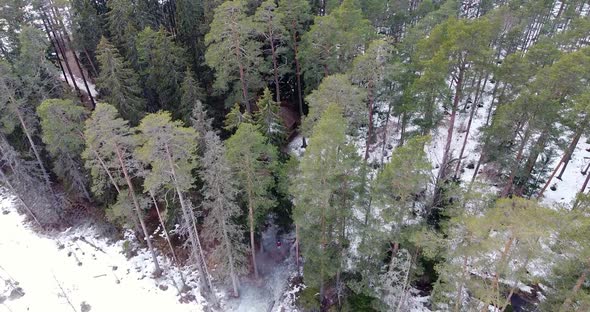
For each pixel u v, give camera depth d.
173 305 29.00
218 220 24.58
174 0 49.75
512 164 28.70
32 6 40.59
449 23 28.12
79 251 33.72
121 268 31.98
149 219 35.25
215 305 28.61
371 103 30.17
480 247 17.38
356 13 32.22
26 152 34.44
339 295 25.98
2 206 38.84
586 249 15.38
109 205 31.12
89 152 24.30
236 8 30.28
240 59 32.56
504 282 25.34
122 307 29.16
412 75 30.16
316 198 20.41
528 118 26.00
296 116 43.06
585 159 37.88
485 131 28.97
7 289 31.03
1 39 36.12
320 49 32.59
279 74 38.66
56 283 31.20
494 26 37.94
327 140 18.61
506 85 30.64
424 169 18.64
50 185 36.22
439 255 22.77
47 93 33.28
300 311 27.61
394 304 24.45
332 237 23.44
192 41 40.84
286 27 35.69
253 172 23.42
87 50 44.81
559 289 18.88
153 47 35.91
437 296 23.06
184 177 23.03
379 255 23.52
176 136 20.80
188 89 33.22
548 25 49.16
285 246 31.62
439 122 30.05
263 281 29.78
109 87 32.62
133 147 25.98
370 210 22.17
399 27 47.97
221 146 22.45
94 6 47.47
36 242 34.78
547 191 34.34
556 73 24.53
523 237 15.18
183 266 31.55
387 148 38.47
